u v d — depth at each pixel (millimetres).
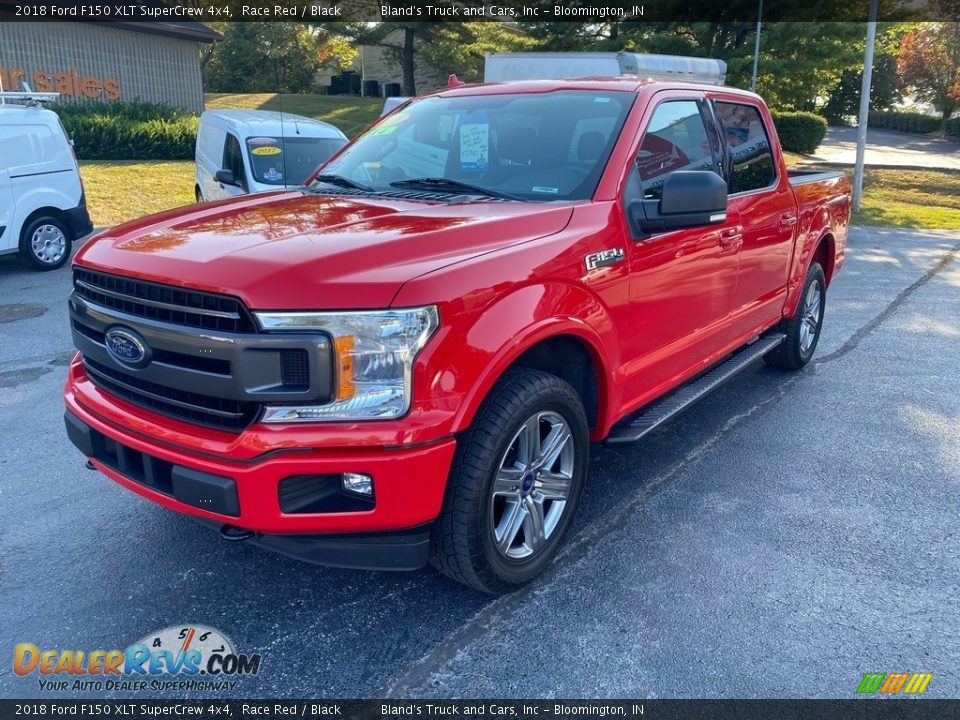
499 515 3258
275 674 2861
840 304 8773
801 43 26125
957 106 44781
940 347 7105
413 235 2973
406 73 33906
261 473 2654
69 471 4484
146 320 2852
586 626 3121
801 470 4562
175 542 3736
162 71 25469
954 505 4160
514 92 4402
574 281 3283
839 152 31688
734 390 5930
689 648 2996
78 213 10328
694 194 3494
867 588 3396
